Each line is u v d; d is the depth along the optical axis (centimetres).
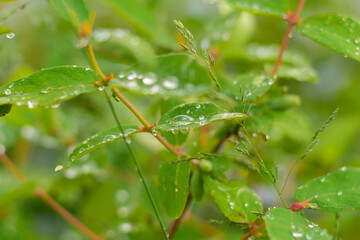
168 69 59
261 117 60
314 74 63
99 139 55
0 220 72
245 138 56
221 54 69
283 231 51
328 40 57
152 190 67
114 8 67
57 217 82
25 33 79
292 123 65
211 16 87
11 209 73
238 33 69
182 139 58
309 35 58
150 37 68
